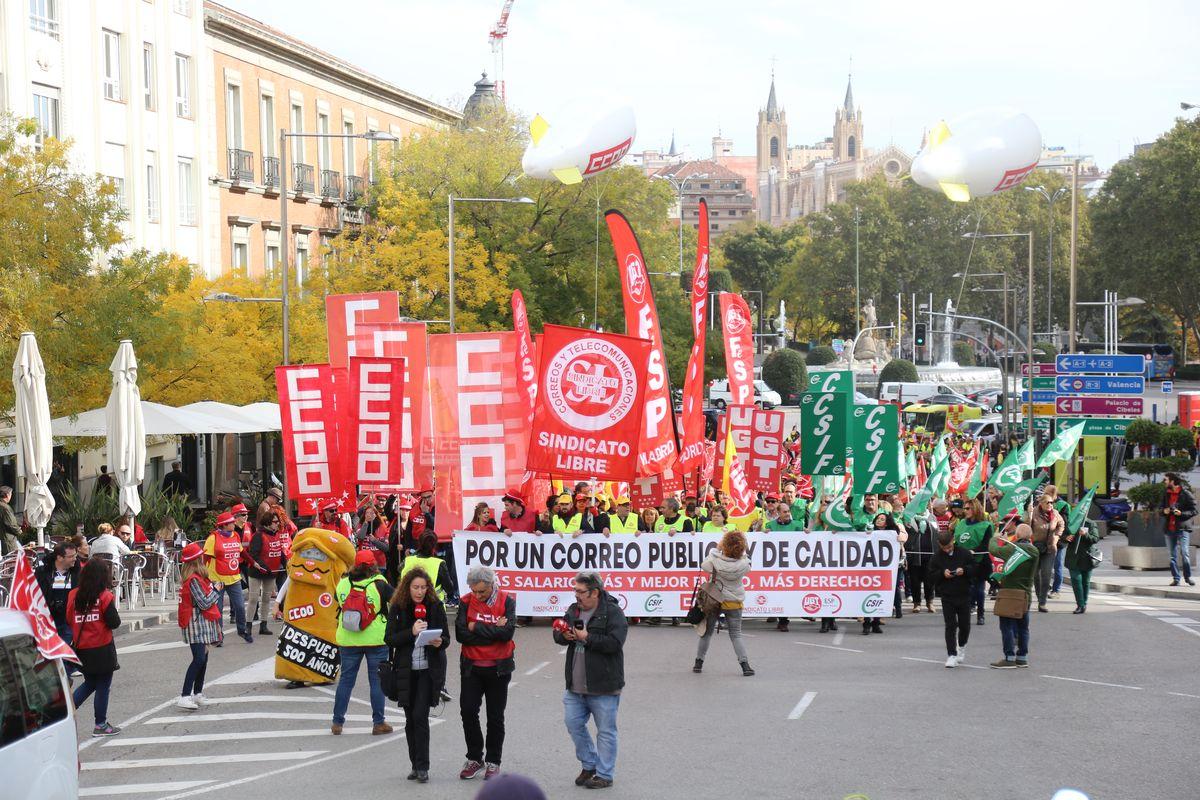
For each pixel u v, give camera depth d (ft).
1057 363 123.85
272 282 149.28
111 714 53.42
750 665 63.52
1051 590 95.45
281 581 82.48
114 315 100.99
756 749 45.16
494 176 190.49
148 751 46.80
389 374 75.87
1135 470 116.47
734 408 87.86
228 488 145.59
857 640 73.05
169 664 65.57
